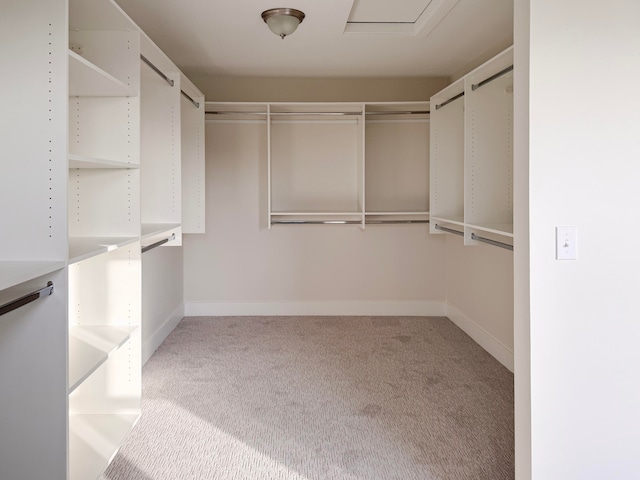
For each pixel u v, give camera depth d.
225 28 3.33
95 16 2.18
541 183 1.72
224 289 5.04
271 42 3.66
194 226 4.23
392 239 5.05
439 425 2.68
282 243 5.02
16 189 1.64
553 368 1.75
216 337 4.31
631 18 1.72
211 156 4.94
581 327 1.75
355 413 2.84
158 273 4.09
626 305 1.75
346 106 4.55
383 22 3.38
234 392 3.14
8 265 1.55
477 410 2.87
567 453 1.76
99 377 2.48
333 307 5.05
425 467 2.27
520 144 1.79
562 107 1.72
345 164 4.94
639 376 1.76
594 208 1.74
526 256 1.76
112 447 2.12
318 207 4.96
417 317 5.02
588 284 1.75
